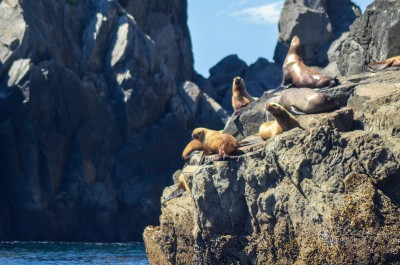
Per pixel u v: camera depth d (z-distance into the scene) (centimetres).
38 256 6262
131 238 8675
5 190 8069
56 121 8200
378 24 4419
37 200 8006
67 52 8800
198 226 3331
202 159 3444
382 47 4350
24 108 7981
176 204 3691
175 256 3647
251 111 3872
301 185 3081
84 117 8444
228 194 3247
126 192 8719
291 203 3091
